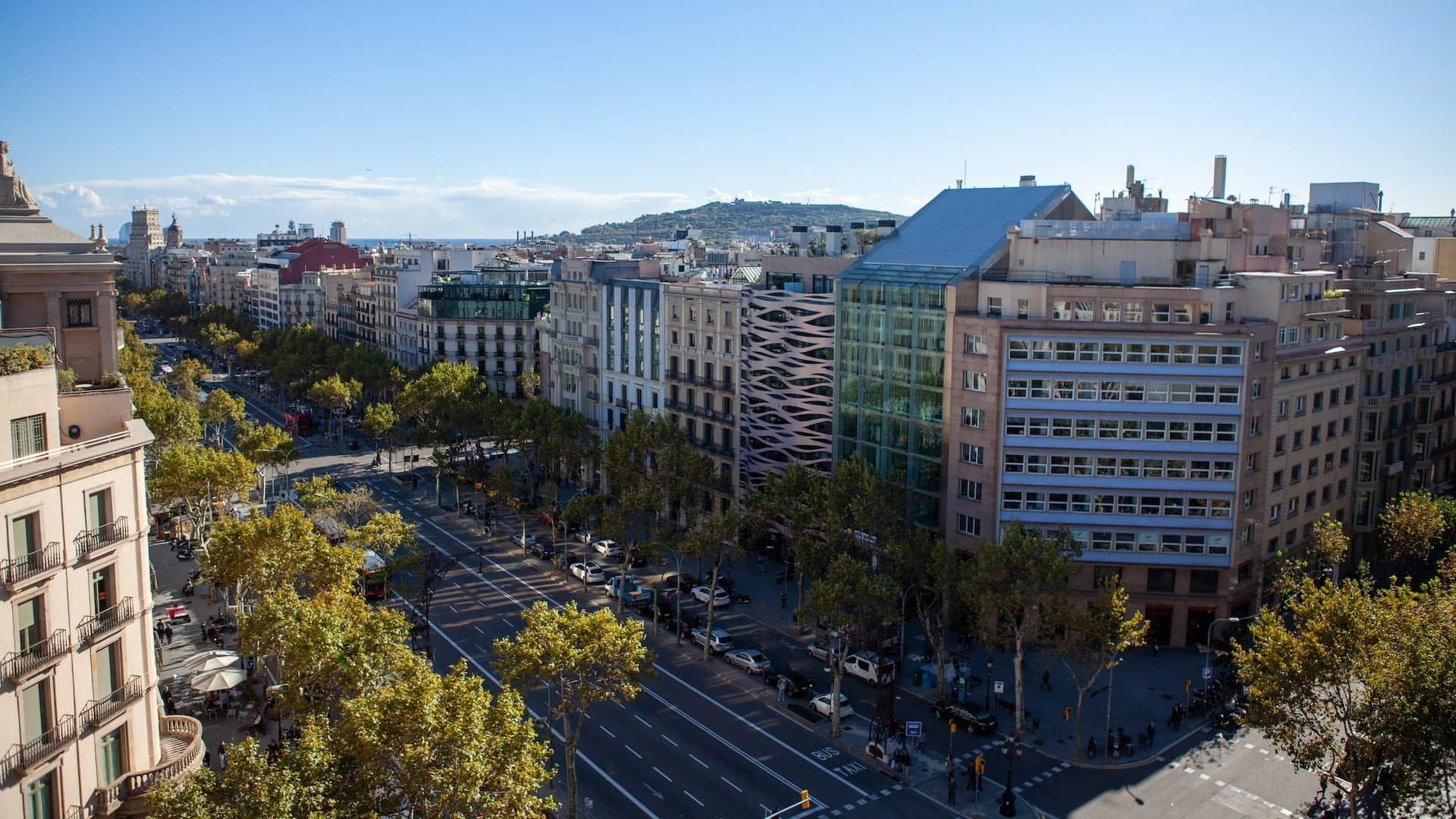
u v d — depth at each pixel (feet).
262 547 250.16
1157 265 323.57
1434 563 351.87
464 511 459.73
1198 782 226.99
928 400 329.11
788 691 272.51
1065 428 302.66
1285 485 318.65
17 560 146.00
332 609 207.10
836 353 363.15
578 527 426.92
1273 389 306.76
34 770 147.02
